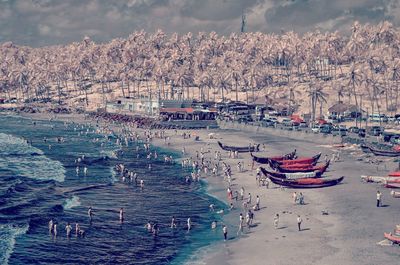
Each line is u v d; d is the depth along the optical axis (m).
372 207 86.69
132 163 142.00
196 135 196.12
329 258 63.38
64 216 86.25
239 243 72.31
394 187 99.88
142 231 79.06
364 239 70.31
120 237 76.00
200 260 66.38
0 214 85.62
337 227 76.25
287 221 80.88
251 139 181.12
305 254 65.44
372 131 172.50
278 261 63.50
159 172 127.94
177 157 150.75
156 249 70.94
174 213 89.25
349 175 112.81
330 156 138.88
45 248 70.31
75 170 131.75
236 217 85.88
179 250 70.44
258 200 89.31
